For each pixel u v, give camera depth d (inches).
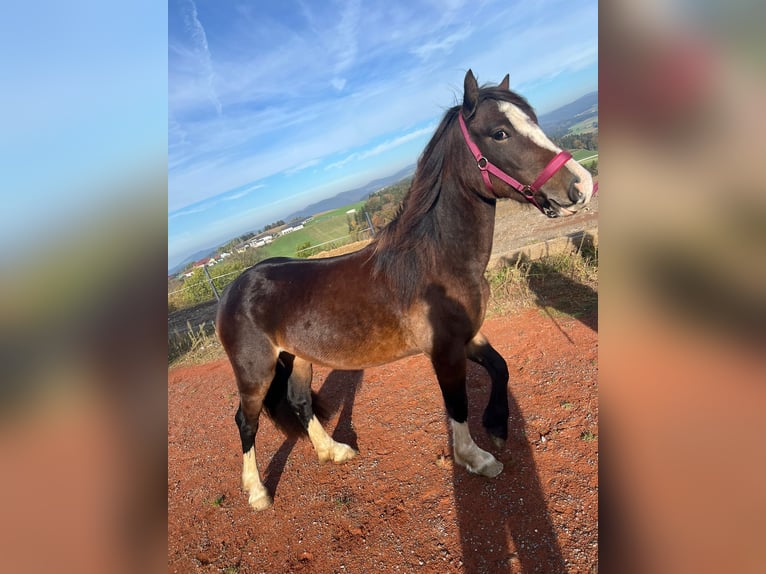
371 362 105.5
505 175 84.7
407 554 87.9
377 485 109.7
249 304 112.4
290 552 98.3
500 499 93.5
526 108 85.8
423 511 96.8
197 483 135.9
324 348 105.3
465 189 91.5
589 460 96.2
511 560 79.4
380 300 99.3
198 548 108.0
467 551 84.4
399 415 137.8
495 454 106.7
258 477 118.2
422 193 96.3
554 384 127.8
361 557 90.7
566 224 309.4
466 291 94.6
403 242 97.7
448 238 93.9
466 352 106.7
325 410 132.3
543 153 80.4
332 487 114.3
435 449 116.1
